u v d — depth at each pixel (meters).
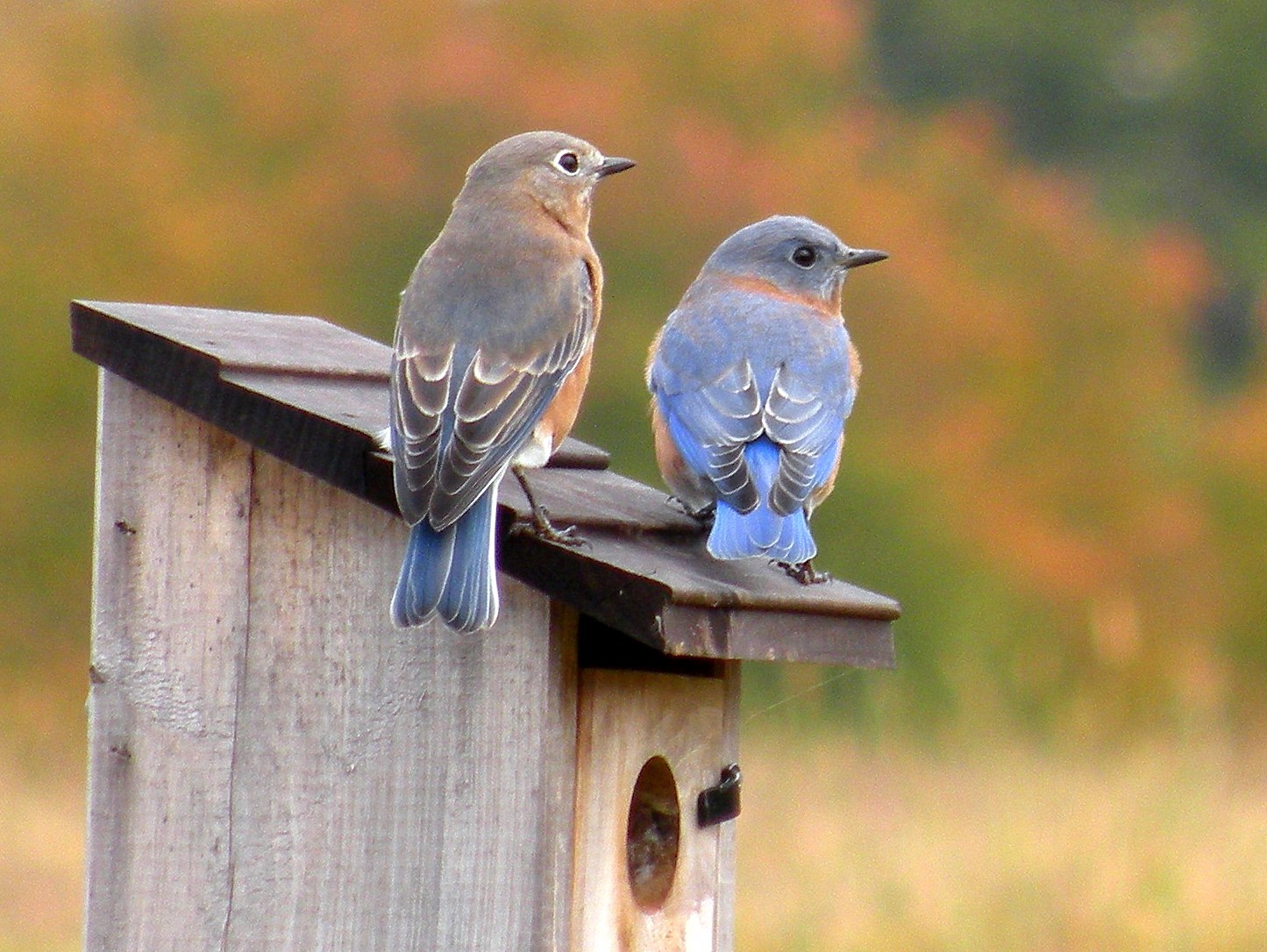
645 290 29.55
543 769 7.06
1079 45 49.19
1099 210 44.78
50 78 29.31
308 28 30.62
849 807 14.84
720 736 7.61
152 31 31.17
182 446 7.59
